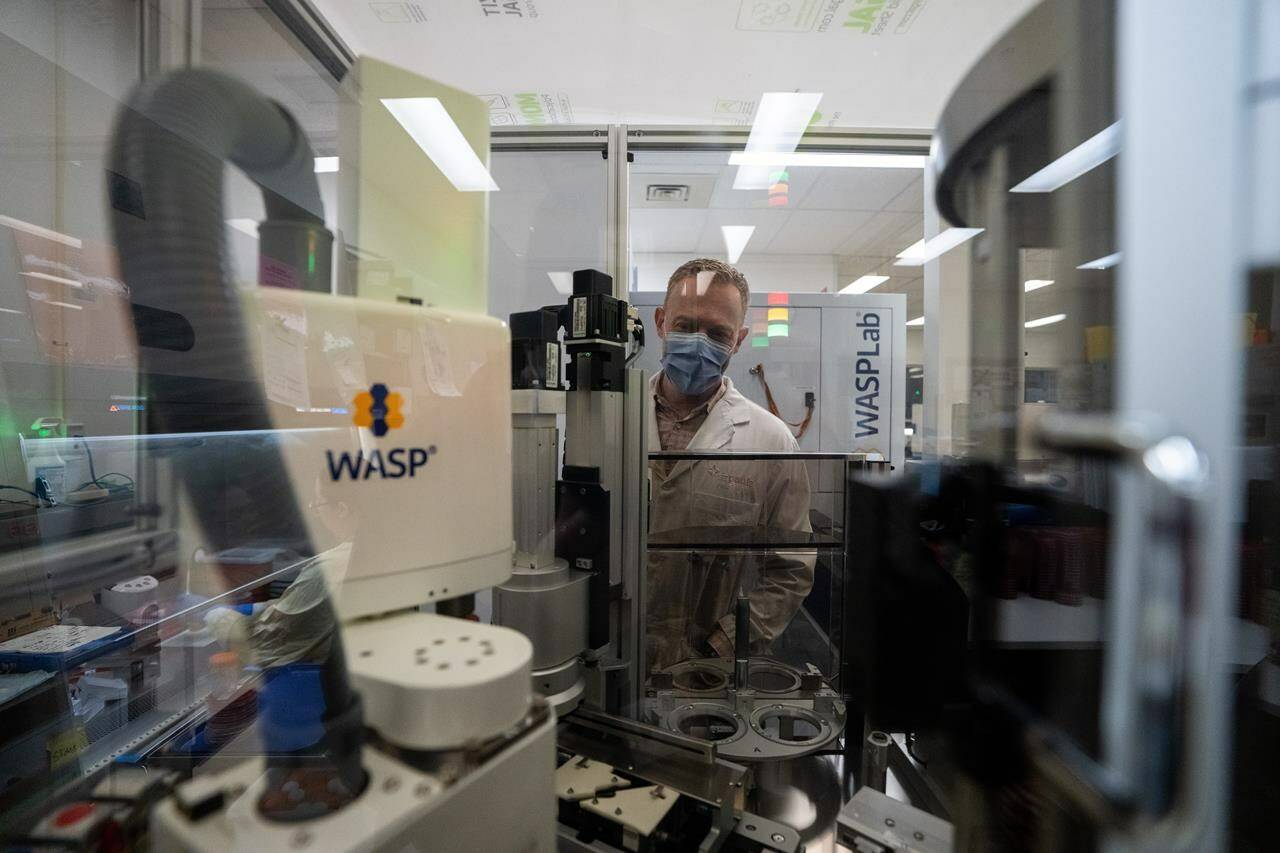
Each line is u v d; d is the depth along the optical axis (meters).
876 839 0.80
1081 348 0.56
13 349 0.95
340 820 0.41
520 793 0.48
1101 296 0.53
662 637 1.30
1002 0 1.23
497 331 0.62
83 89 1.02
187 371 0.56
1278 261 0.46
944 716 0.79
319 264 0.58
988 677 0.70
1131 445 0.47
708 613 1.30
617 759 0.98
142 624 0.80
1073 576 0.57
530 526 1.11
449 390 0.57
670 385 1.86
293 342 0.52
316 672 0.50
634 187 1.85
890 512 0.90
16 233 0.96
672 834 0.85
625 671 1.27
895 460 1.92
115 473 0.88
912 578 0.85
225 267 0.55
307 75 1.33
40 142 0.97
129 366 0.88
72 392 0.94
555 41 1.40
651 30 1.37
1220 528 0.44
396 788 0.43
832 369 1.94
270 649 0.54
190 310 0.55
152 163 0.55
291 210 0.61
